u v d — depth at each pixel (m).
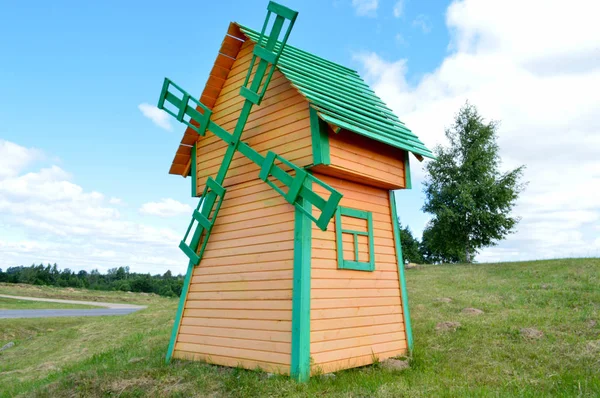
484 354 9.21
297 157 8.27
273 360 7.55
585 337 10.05
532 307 13.91
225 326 8.69
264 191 8.73
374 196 9.67
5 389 10.93
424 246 57.47
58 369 12.64
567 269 20.00
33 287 60.78
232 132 9.88
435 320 12.95
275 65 8.38
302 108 8.38
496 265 25.28
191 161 10.92
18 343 20.23
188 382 7.50
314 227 7.96
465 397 6.28
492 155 32.28
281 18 8.37
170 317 19.28
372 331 8.71
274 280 7.98
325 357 7.55
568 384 7.21
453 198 31.83
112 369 9.02
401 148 9.29
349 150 8.52
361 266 8.75
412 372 8.05
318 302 7.68
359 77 12.03
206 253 9.66
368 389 6.66
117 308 39.19
